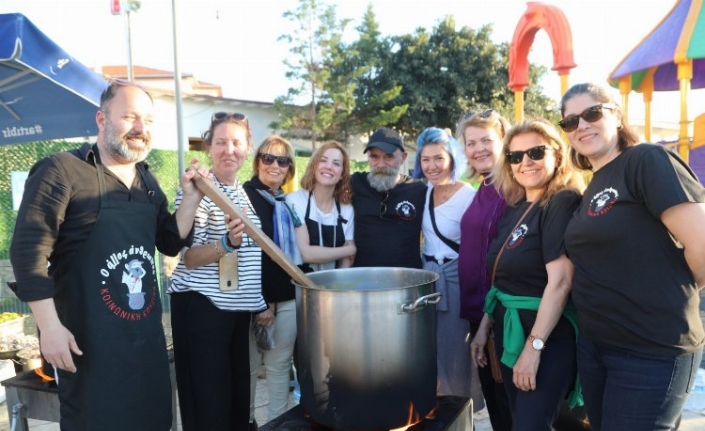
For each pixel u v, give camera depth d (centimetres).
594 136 167
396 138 268
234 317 225
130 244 177
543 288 187
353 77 1939
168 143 1530
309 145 2025
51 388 207
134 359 176
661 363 151
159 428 185
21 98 362
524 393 184
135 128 174
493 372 228
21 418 214
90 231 169
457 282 250
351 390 162
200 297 219
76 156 171
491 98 2164
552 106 2292
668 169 147
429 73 2072
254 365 269
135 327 177
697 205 144
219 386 221
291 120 1820
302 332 173
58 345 158
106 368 170
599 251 159
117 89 174
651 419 153
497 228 227
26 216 159
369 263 262
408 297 163
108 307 171
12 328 390
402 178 279
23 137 393
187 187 194
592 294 162
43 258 160
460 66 2125
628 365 156
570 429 222
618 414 158
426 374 171
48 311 159
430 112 2077
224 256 219
